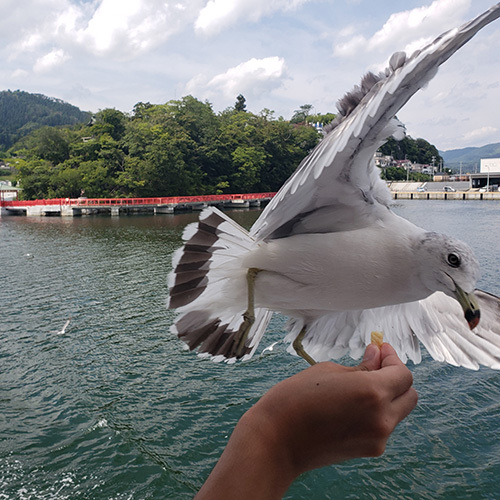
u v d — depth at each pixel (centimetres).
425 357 1744
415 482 1121
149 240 4584
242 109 15212
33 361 1722
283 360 1709
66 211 7350
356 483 1120
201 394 1489
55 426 1324
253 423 151
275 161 10625
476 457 1193
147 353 1791
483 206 8456
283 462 147
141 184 8462
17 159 9388
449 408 1407
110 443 1251
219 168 10131
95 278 3011
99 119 10131
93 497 1079
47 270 3262
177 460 1196
